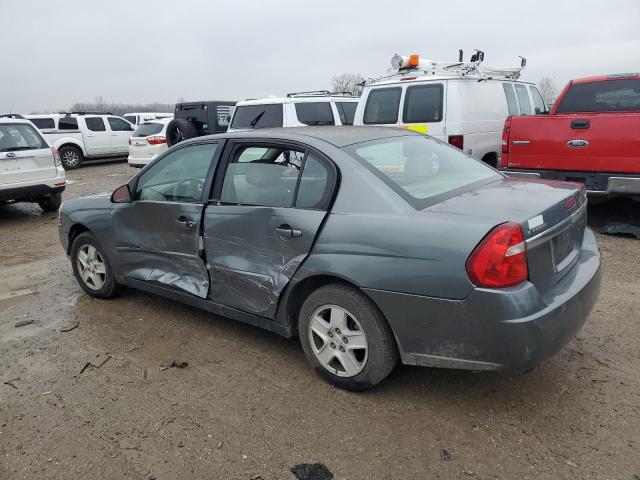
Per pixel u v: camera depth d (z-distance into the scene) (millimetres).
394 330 2807
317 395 3109
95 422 2918
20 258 6656
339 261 2922
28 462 2619
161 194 4055
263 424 2848
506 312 2471
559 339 2627
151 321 4297
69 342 3963
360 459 2555
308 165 3221
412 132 3930
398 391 3113
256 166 3469
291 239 3152
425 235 2662
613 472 2402
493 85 8375
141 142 13953
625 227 6297
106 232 4477
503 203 2859
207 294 3758
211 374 3400
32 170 9008
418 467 2486
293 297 3277
